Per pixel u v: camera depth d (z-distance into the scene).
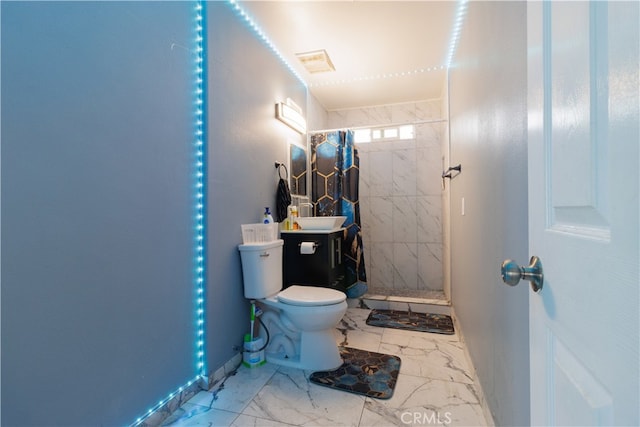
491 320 1.29
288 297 1.87
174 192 1.45
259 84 2.18
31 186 0.92
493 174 1.23
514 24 0.95
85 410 1.05
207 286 1.61
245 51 2.01
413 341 2.23
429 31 2.21
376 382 1.67
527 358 0.87
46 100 0.96
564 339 0.50
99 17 1.12
